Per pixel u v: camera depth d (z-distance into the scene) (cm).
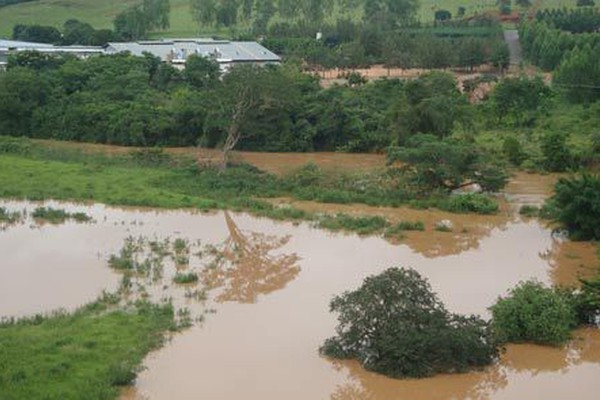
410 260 3578
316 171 5328
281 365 2373
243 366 2358
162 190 4994
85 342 2423
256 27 13812
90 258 3538
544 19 13262
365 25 12900
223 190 5066
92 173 5412
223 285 3169
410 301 2411
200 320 2731
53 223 4166
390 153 5109
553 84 8631
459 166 4831
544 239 4006
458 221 4394
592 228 3928
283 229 4159
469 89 8775
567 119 7450
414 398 2188
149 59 8856
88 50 10469
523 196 5022
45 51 9844
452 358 2367
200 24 15112
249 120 6216
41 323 2648
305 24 13412
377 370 2339
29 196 4734
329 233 4084
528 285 2758
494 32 12888
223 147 6444
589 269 3462
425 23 14462
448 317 2455
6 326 2602
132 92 7775
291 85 6206
